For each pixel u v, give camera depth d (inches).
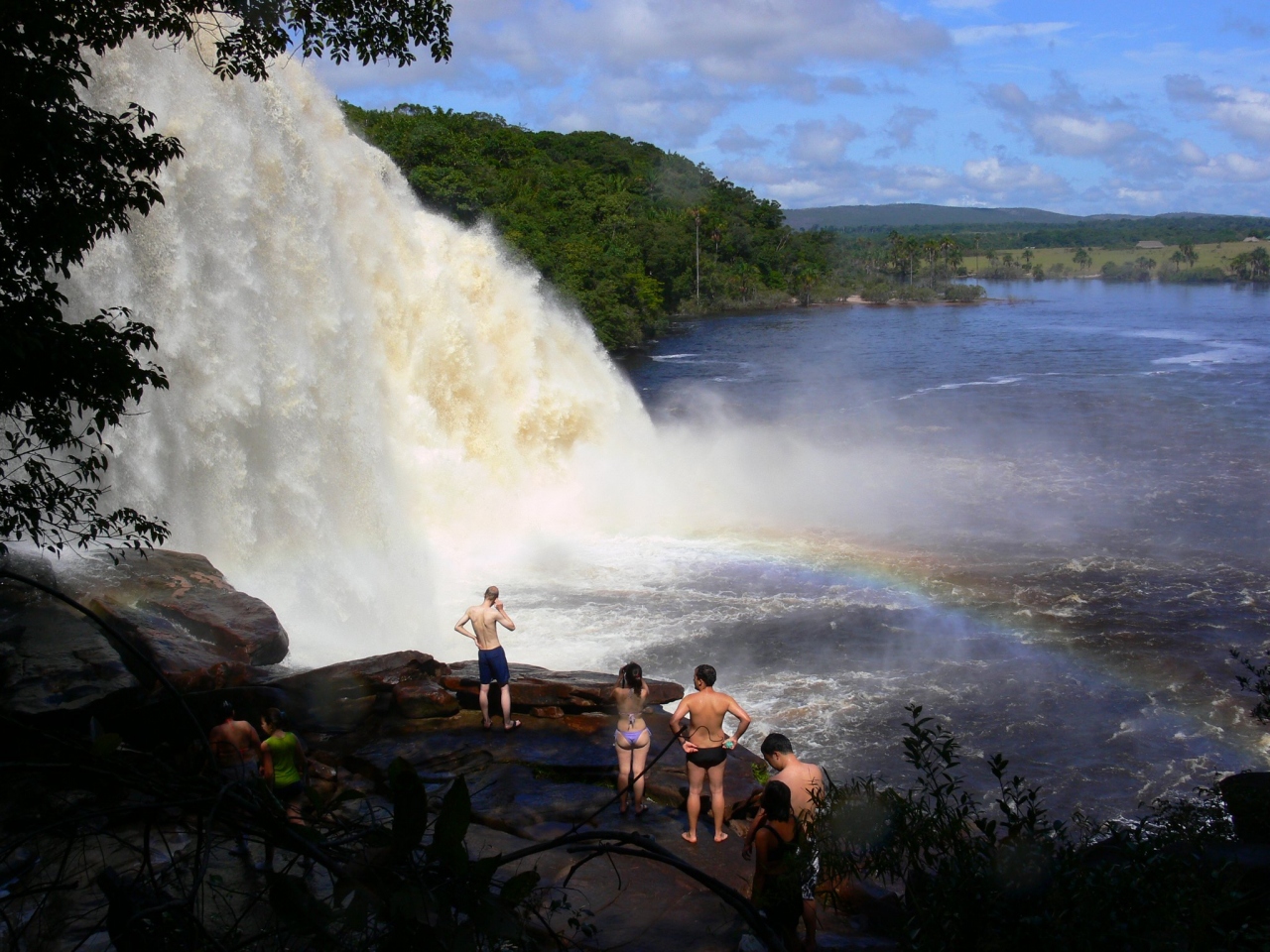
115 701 398.0
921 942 202.7
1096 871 203.6
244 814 155.3
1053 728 653.3
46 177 350.3
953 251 7824.8
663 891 320.8
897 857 238.5
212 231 841.5
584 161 6870.1
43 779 295.3
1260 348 3174.2
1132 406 2050.9
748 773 414.0
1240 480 1365.7
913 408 2103.8
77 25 366.0
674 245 4901.6
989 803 556.7
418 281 1182.3
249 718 435.5
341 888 146.9
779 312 5703.7
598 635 799.1
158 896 153.1
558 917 299.6
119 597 506.6
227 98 866.1
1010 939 193.9
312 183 976.3
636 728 380.2
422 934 144.5
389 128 3154.5
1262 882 233.1
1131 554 1031.6
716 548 1051.9
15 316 344.8
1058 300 6397.6
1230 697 700.7
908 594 905.5
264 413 888.9
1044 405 2097.7
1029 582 941.8
